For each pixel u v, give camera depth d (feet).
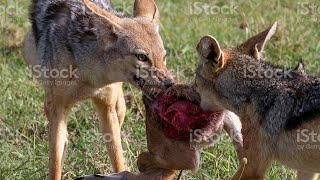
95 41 39.09
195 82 37.42
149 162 36.32
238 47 37.65
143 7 41.22
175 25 59.93
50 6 41.70
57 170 40.34
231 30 58.39
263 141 35.68
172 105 36.19
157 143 36.14
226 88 36.47
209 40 36.09
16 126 46.24
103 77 39.55
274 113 35.32
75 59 39.58
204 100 36.78
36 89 49.62
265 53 54.03
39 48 41.45
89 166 42.11
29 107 48.21
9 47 55.77
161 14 61.93
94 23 39.06
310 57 53.83
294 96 35.04
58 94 40.19
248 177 36.01
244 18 59.82
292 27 58.44
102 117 41.70
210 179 39.99
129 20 39.52
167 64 52.90
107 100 41.01
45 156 42.32
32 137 45.44
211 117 36.50
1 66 52.85
